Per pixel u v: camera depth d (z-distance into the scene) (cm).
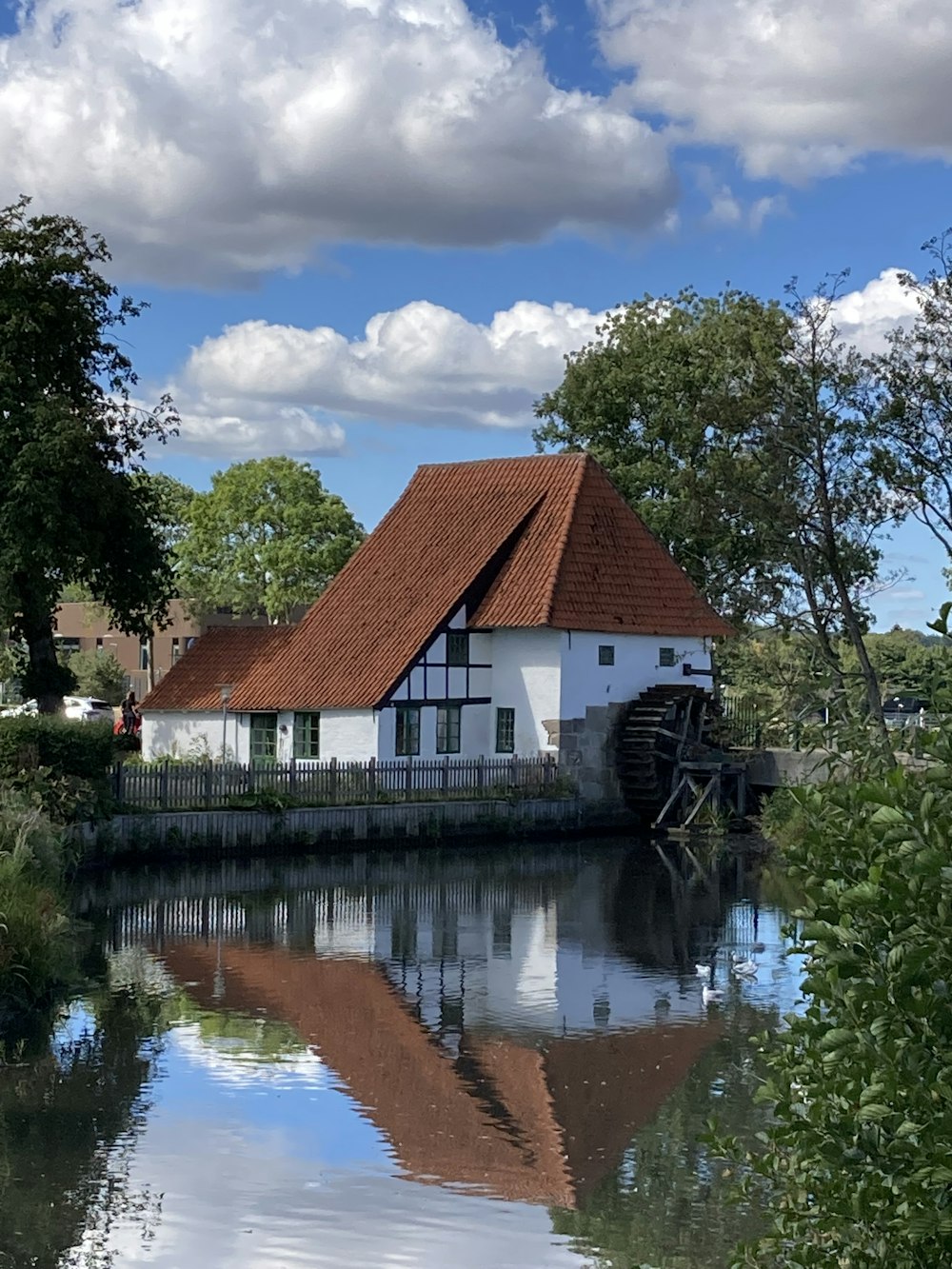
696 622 4672
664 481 5553
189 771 3619
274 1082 1669
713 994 2130
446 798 4094
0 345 3969
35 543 3856
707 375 5394
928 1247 689
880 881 643
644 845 4081
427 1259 1197
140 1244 1216
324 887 3197
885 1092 643
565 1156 1442
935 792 649
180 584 7450
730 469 3503
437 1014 2003
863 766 985
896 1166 676
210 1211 1288
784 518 3428
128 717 5106
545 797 4278
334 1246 1216
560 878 3400
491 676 4506
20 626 4344
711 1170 1408
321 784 3859
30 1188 1334
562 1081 1686
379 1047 1823
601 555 4597
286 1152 1441
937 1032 636
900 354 3297
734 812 4419
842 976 661
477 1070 1728
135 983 2161
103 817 3381
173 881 3241
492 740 4491
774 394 3459
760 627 3600
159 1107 1573
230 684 4600
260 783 3738
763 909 2942
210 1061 1753
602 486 4766
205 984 2164
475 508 4816
